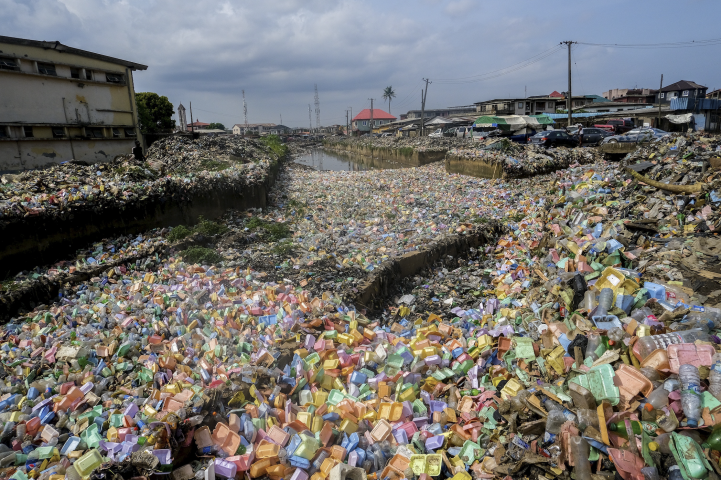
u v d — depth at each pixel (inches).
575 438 132.8
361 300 314.7
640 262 245.1
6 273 315.6
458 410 185.0
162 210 447.2
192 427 155.6
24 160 788.6
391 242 431.8
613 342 169.2
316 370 207.0
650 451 127.4
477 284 360.2
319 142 3474.4
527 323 229.6
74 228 365.4
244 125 5364.2
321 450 159.5
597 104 2218.3
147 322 247.9
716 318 170.2
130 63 994.7
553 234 352.8
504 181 777.6
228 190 540.4
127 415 170.7
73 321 253.3
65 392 189.6
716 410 125.9
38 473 151.5
